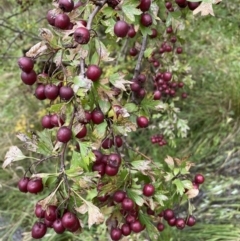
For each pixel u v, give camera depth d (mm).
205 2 206
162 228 310
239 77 718
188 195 288
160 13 313
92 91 210
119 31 212
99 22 233
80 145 211
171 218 294
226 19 532
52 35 204
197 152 682
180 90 725
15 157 228
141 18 233
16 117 783
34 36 613
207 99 739
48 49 205
